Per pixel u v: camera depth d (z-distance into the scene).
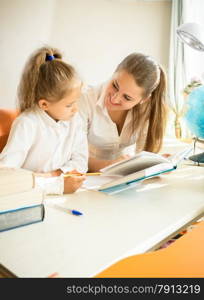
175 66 2.81
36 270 0.46
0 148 1.17
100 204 0.77
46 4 2.77
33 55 1.05
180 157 0.99
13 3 2.59
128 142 1.44
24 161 1.11
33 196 0.62
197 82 1.96
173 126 2.75
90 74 3.08
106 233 0.59
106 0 3.00
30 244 0.54
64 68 0.98
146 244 0.56
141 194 0.86
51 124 1.08
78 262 0.49
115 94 1.14
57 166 1.15
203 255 0.48
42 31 2.78
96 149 1.44
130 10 3.01
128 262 0.46
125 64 1.15
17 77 2.68
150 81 1.14
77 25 2.97
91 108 1.36
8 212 0.59
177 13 2.79
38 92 1.01
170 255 0.48
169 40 2.96
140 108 1.32
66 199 0.80
